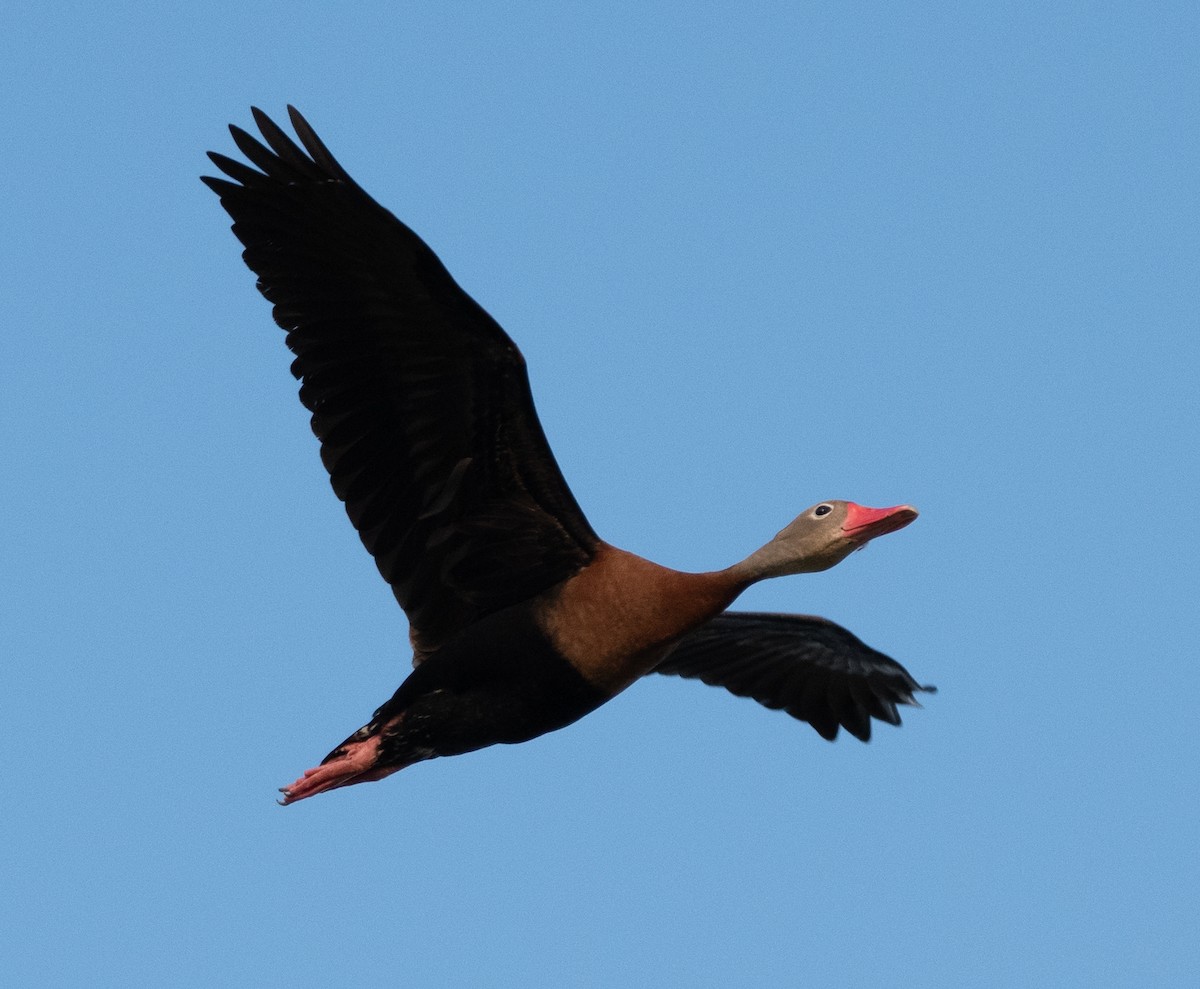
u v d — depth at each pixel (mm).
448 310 12805
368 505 13609
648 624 13156
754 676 17719
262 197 12898
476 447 13320
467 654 13297
